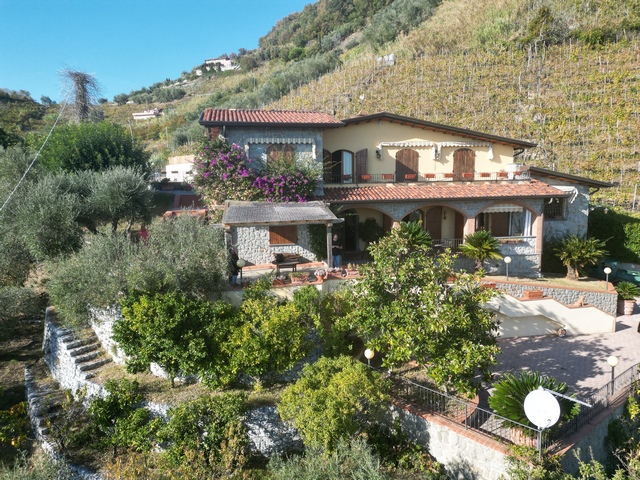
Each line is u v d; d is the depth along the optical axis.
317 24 110.56
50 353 17.09
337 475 8.87
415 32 62.97
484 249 19.64
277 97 65.38
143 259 14.13
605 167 33.81
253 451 11.88
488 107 42.75
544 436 9.66
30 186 20.75
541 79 44.78
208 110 21.39
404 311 11.01
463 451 10.61
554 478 9.05
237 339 12.44
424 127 23.36
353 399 10.46
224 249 14.93
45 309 19.36
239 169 19.08
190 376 13.61
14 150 25.28
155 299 12.82
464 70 49.12
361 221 23.41
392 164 23.47
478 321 11.15
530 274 22.27
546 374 14.34
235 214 16.23
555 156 35.88
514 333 17.91
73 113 32.34
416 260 11.84
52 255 17.83
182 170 48.28
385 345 12.83
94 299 14.41
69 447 12.34
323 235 19.84
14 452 13.03
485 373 11.57
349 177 22.12
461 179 23.84
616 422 11.79
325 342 13.59
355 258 21.81
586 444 10.62
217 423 11.21
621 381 13.50
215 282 14.28
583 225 24.48
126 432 11.73
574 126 38.28
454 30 59.22
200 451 10.71
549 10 51.94
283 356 12.68
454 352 10.62
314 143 20.41
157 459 11.56
